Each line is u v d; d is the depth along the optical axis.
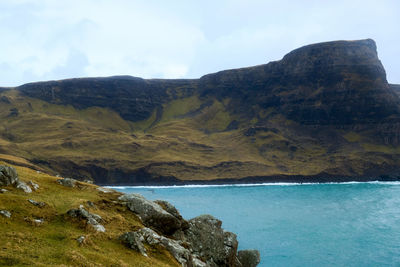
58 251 28.45
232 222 115.94
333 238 92.81
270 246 84.88
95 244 32.75
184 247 45.28
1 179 39.69
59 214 36.75
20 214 33.69
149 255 35.25
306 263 71.19
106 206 45.28
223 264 49.72
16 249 26.84
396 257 75.00
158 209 47.59
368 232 100.00
